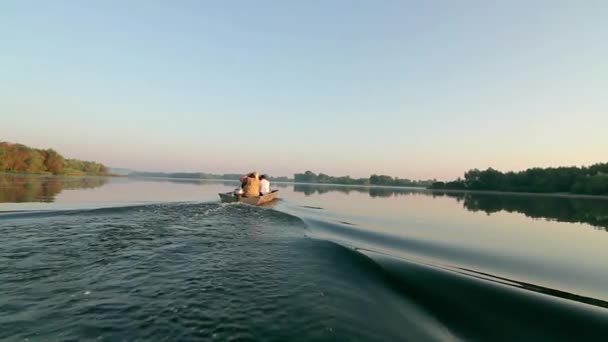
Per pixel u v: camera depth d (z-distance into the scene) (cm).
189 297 428
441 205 2495
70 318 360
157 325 354
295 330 361
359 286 495
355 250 638
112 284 460
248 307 409
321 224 1077
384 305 438
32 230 758
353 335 359
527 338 367
